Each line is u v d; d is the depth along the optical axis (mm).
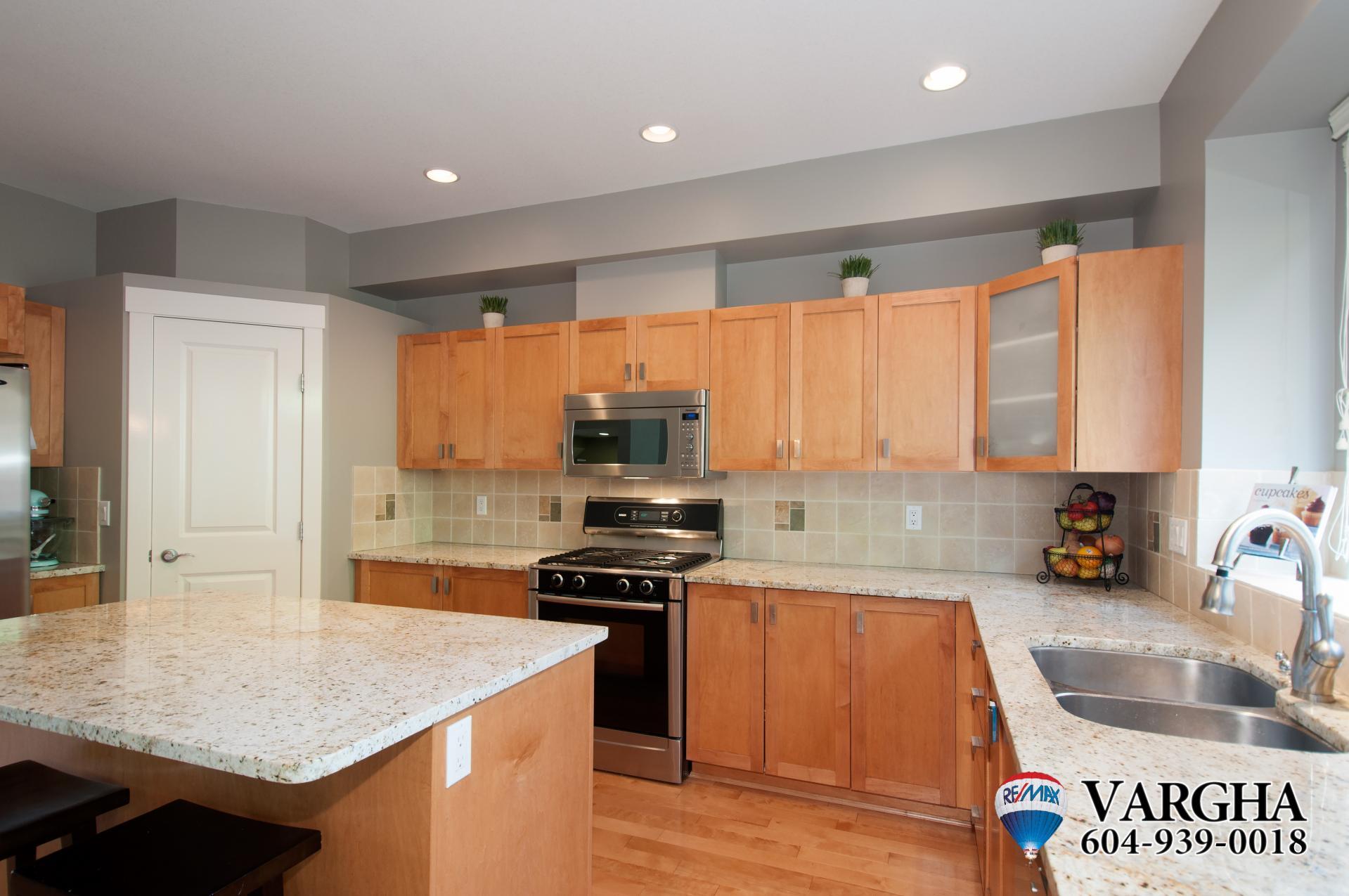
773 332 2900
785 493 3186
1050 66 2121
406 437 3670
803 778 2596
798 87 2260
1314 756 1014
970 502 2898
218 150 2738
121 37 2016
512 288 3770
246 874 1122
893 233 2848
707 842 2312
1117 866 724
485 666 1422
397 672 1381
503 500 3779
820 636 2582
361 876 1251
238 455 3146
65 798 1378
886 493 3021
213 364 3113
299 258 3441
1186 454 2068
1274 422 1879
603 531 3441
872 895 2021
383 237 3627
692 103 2365
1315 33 1417
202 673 1374
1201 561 1943
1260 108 1744
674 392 3002
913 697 2457
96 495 2984
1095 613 2049
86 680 1330
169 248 3232
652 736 2785
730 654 2711
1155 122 2340
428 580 3273
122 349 2953
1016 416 2438
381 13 1897
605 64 2137
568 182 3045
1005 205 2523
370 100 2365
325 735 1054
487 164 2857
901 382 2695
